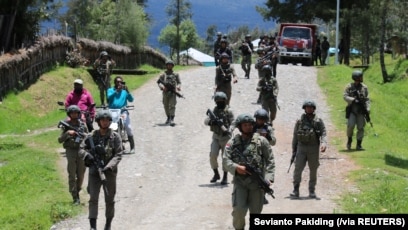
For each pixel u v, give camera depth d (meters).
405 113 25.56
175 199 11.88
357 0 49.22
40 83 26.98
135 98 25.39
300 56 38.22
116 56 38.62
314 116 11.59
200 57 85.62
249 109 21.95
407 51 51.44
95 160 9.51
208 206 11.27
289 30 39.09
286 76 30.80
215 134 12.78
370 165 14.12
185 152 16.30
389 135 19.12
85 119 14.18
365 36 56.50
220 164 14.91
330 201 11.31
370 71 49.38
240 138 8.34
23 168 14.32
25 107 23.81
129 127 16.16
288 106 23.09
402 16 49.03
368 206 10.60
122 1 49.09
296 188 11.74
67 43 31.94
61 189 12.95
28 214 10.84
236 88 26.22
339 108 22.33
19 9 27.33
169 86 19.61
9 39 26.83
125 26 46.19
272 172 8.28
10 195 12.65
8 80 23.97
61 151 16.55
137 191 12.64
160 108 22.97
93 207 9.60
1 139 18.33
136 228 10.08
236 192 8.30
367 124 20.14
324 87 27.48
